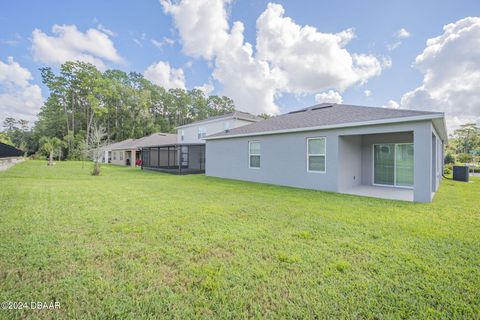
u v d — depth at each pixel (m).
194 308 2.03
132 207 5.55
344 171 8.46
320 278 2.47
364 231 3.90
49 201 6.13
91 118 39.38
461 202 6.26
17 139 46.62
